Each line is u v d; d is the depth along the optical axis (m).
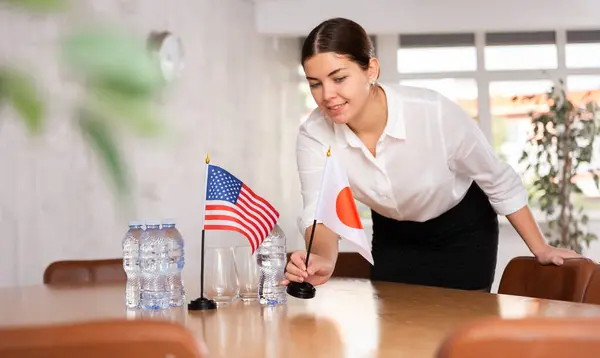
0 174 3.86
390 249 2.82
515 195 2.57
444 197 2.59
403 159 2.45
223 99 6.14
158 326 0.74
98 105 0.32
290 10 6.63
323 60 2.07
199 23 5.81
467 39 7.34
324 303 1.95
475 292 2.16
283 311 1.80
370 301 1.98
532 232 2.55
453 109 2.43
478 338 0.75
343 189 1.91
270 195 6.89
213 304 1.86
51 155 4.15
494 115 7.34
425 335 1.43
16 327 0.73
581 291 2.11
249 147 6.55
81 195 4.37
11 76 0.31
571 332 0.75
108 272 2.92
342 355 1.23
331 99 2.12
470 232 2.71
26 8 0.31
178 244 1.92
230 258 1.98
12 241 3.94
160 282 1.88
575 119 6.73
